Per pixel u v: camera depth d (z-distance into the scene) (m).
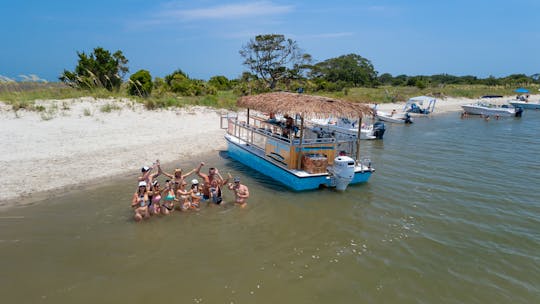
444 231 9.56
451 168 15.95
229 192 11.87
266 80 54.97
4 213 9.55
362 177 13.05
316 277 7.32
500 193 12.65
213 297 6.56
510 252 8.54
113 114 21.62
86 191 11.31
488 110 38.59
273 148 13.59
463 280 7.36
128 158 14.88
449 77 112.75
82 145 15.85
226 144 18.97
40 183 11.59
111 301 6.36
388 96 49.88
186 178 13.23
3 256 7.63
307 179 11.92
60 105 21.86
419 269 7.72
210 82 56.72
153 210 9.84
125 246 8.23
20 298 6.36
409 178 14.21
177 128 20.98
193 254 8.02
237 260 7.84
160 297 6.51
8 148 14.40
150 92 29.58
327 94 53.69
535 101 58.84
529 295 6.93
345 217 10.24
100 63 29.92
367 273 7.52
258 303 6.45
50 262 7.49
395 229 9.60
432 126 30.20
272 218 10.02
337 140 13.30
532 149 20.73
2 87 24.27
